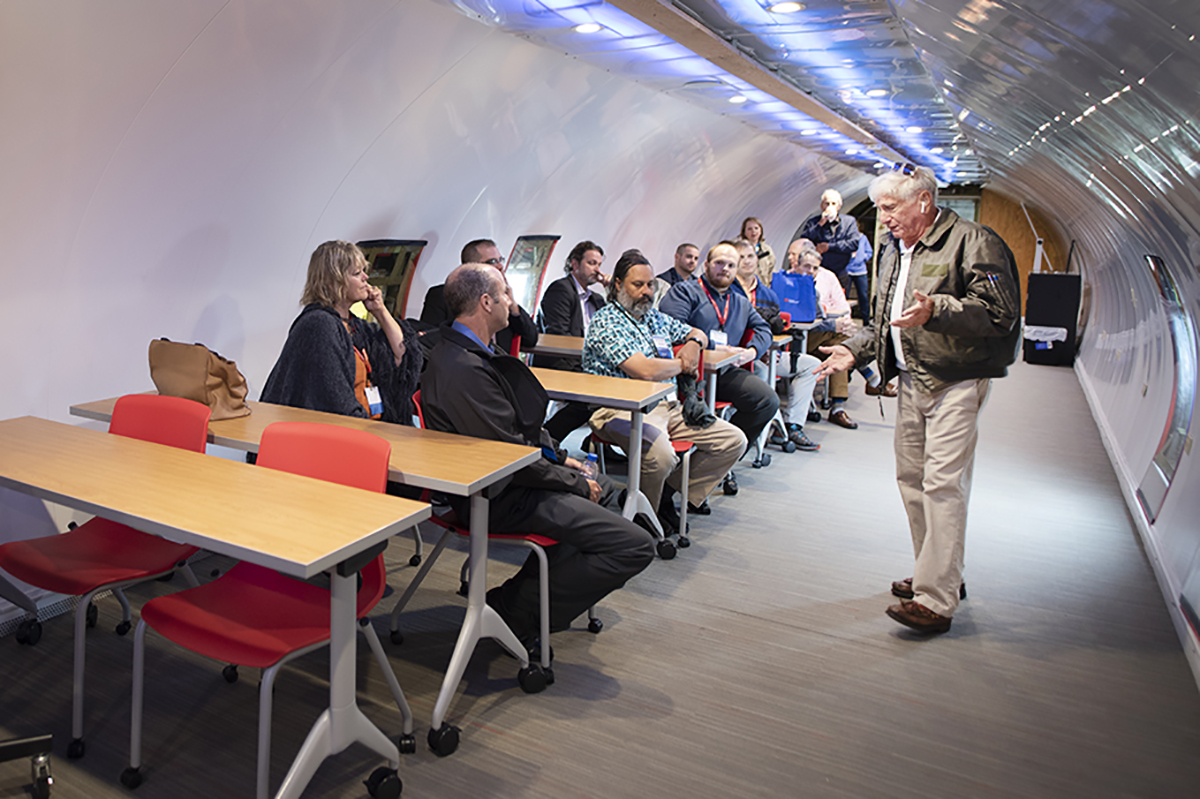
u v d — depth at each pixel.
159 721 2.58
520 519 2.78
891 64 5.76
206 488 2.21
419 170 4.86
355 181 4.47
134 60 3.00
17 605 3.00
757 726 2.63
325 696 2.76
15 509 3.23
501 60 4.67
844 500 5.11
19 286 3.11
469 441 2.77
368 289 3.45
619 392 3.72
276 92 3.64
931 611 3.29
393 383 3.57
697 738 2.56
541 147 5.85
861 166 14.17
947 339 3.12
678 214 9.45
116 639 3.12
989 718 2.70
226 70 3.34
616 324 4.33
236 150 3.68
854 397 8.82
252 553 1.80
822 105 7.42
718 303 5.25
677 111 7.08
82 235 3.25
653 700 2.77
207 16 3.09
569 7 3.96
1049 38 2.99
